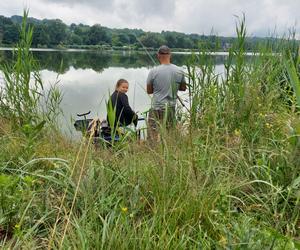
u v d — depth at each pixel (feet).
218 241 7.07
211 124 12.07
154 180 8.80
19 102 14.98
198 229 7.62
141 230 7.33
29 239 7.31
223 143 11.47
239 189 9.23
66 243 6.70
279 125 11.94
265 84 13.96
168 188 8.62
